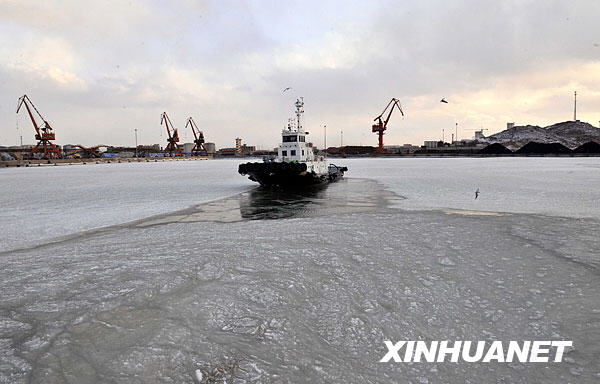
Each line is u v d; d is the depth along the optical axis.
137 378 5.01
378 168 69.50
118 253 10.79
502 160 117.81
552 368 5.20
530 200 21.91
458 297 7.52
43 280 8.59
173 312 6.88
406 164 91.81
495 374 5.11
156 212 18.67
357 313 6.84
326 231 13.44
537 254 10.41
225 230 13.86
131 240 12.47
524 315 6.73
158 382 4.93
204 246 11.44
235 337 6.01
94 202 22.91
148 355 5.52
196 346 5.75
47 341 5.97
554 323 6.43
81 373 5.15
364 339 5.97
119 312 6.91
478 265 9.47
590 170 56.34
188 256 10.32
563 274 8.78
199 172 64.75
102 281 8.45
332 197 24.09
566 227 13.91
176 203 22.09
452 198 23.16
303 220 15.76
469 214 17.00
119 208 20.20
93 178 48.94
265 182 30.05
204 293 7.71
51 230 14.34
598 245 11.30
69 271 9.20
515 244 11.48
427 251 10.74
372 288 7.97
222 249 11.04
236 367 5.22
